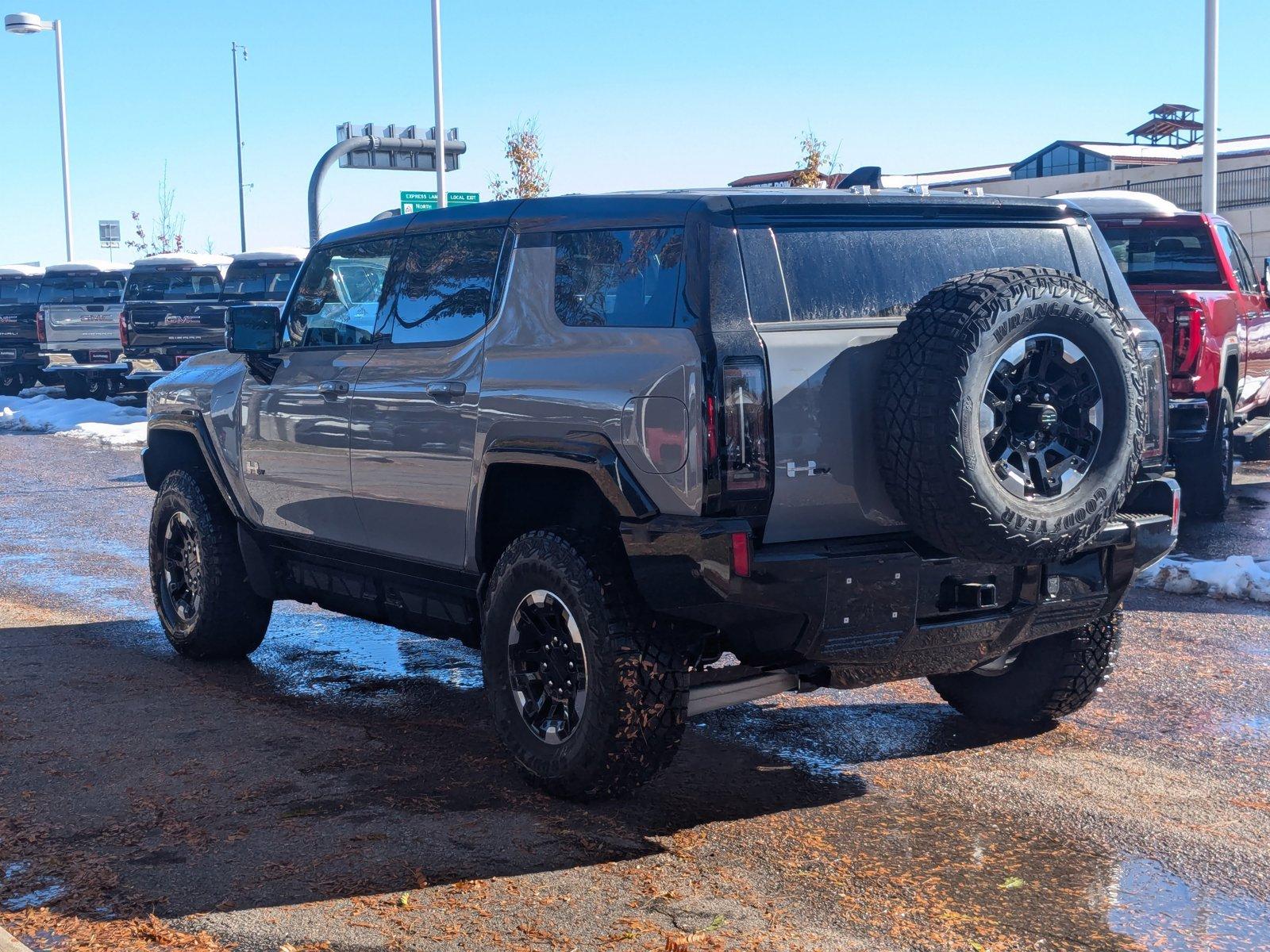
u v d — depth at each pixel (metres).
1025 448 4.11
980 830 4.28
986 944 3.46
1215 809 4.45
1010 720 5.39
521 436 4.61
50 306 25.94
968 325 3.95
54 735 5.35
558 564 4.39
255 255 23.70
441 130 26.31
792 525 4.14
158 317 23.22
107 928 3.59
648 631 4.31
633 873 3.94
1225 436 10.92
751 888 3.83
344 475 5.58
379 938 3.52
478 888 3.84
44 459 16.78
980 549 4.05
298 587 6.25
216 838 4.23
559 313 4.63
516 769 4.79
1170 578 7.93
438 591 5.28
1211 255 11.76
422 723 5.55
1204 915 3.65
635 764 4.36
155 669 6.50
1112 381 4.21
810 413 4.11
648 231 4.38
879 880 3.88
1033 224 4.80
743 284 4.17
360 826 4.32
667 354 4.14
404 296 5.42
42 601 8.19
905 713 5.65
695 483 4.04
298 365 5.93
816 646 4.16
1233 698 5.73
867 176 5.21
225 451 6.36
